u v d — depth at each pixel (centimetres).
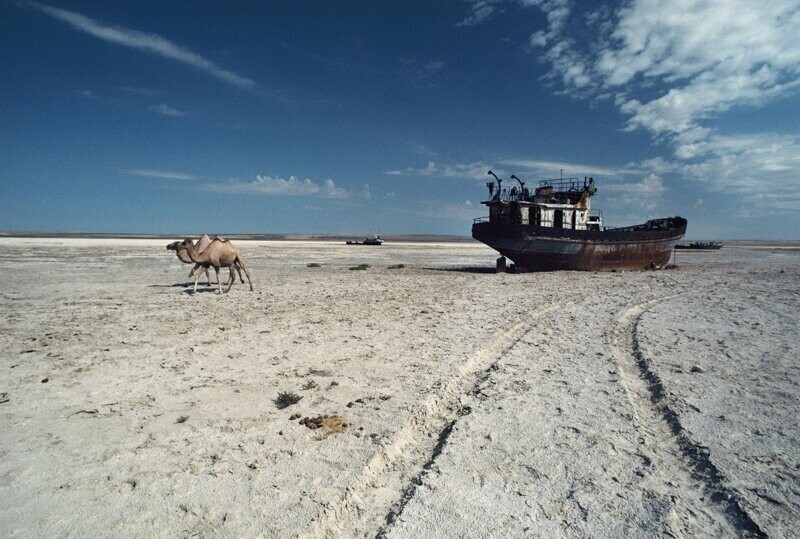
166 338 961
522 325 1102
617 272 2738
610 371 731
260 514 363
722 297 1591
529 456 459
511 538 337
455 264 3666
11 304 1392
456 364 770
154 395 629
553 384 670
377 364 773
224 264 1711
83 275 2294
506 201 2672
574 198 2888
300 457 456
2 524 348
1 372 727
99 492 395
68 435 506
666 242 2989
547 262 2686
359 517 370
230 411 574
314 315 1235
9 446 479
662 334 989
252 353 845
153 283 1967
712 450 466
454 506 376
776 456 455
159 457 456
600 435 505
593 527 349
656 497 389
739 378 691
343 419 545
